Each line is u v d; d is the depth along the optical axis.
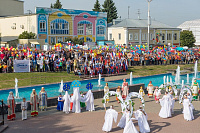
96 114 19.00
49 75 31.73
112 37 69.00
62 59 34.88
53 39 57.75
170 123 17.05
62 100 19.95
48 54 35.09
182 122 17.27
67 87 19.47
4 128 15.50
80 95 19.72
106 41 64.88
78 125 16.45
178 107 21.34
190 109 17.75
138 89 26.88
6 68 31.89
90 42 63.06
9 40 52.66
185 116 17.75
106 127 15.37
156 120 17.73
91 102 19.92
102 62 34.66
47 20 56.50
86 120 17.50
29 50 34.81
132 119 16.05
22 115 17.45
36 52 35.06
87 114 19.00
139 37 67.75
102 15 64.75
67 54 37.28
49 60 33.81
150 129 15.88
